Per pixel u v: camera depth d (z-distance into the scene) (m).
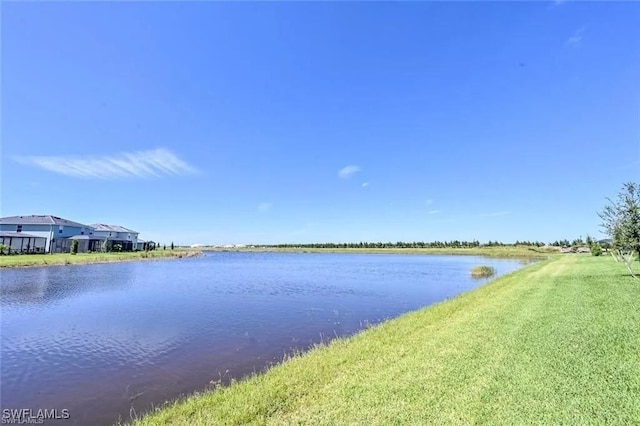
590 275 21.70
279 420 4.72
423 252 107.00
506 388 5.46
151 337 11.74
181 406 5.59
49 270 33.19
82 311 16.09
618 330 8.49
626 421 4.42
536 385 5.53
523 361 6.61
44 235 56.59
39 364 9.14
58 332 12.38
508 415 4.65
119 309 16.58
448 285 26.50
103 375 8.37
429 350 7.56
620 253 20.41
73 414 6.36
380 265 53.03
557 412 4.68
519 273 28.03
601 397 5.07
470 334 8.75
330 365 6.94
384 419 4.64
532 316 10.53
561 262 39.66
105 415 6.31
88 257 47.69
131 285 25.36
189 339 11.48
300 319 14.55
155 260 58.41
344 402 5.18
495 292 16.94
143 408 6.55
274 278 32.12
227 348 10.50
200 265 51.69
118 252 65.88
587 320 9.67
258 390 5.81
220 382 7.66
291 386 5.91
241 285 26.41
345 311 16.25
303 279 31.22
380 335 9.39
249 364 9.09
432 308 13.35
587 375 5.85
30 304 17.66
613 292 14.30
